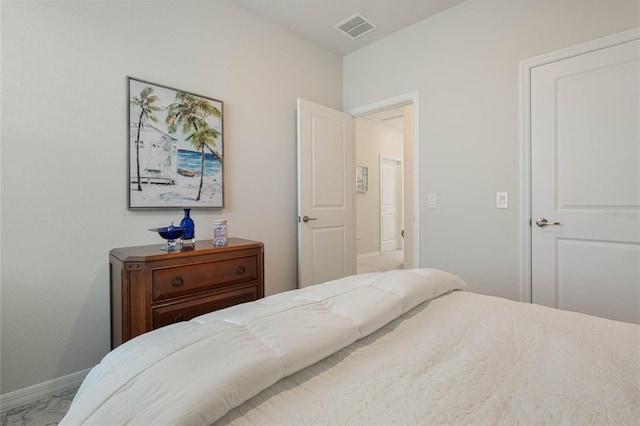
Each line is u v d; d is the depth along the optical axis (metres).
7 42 1.51
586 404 0.61
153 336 0.78
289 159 2.81
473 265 2.34
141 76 1.93
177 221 2.10
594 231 1.86
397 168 6.71
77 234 1.72
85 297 1.74
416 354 0.82
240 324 0.82
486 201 2.27
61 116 1.66
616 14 1.77
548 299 2.02
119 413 0.53
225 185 2.37
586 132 1.88
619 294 1.80
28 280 1.58
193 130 2.16
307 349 0.74
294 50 2.82
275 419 0.57
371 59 3.02
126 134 1.87
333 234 3.01
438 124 2.52
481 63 2.28
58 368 1.67
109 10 1.81
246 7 2.46
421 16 2.57
